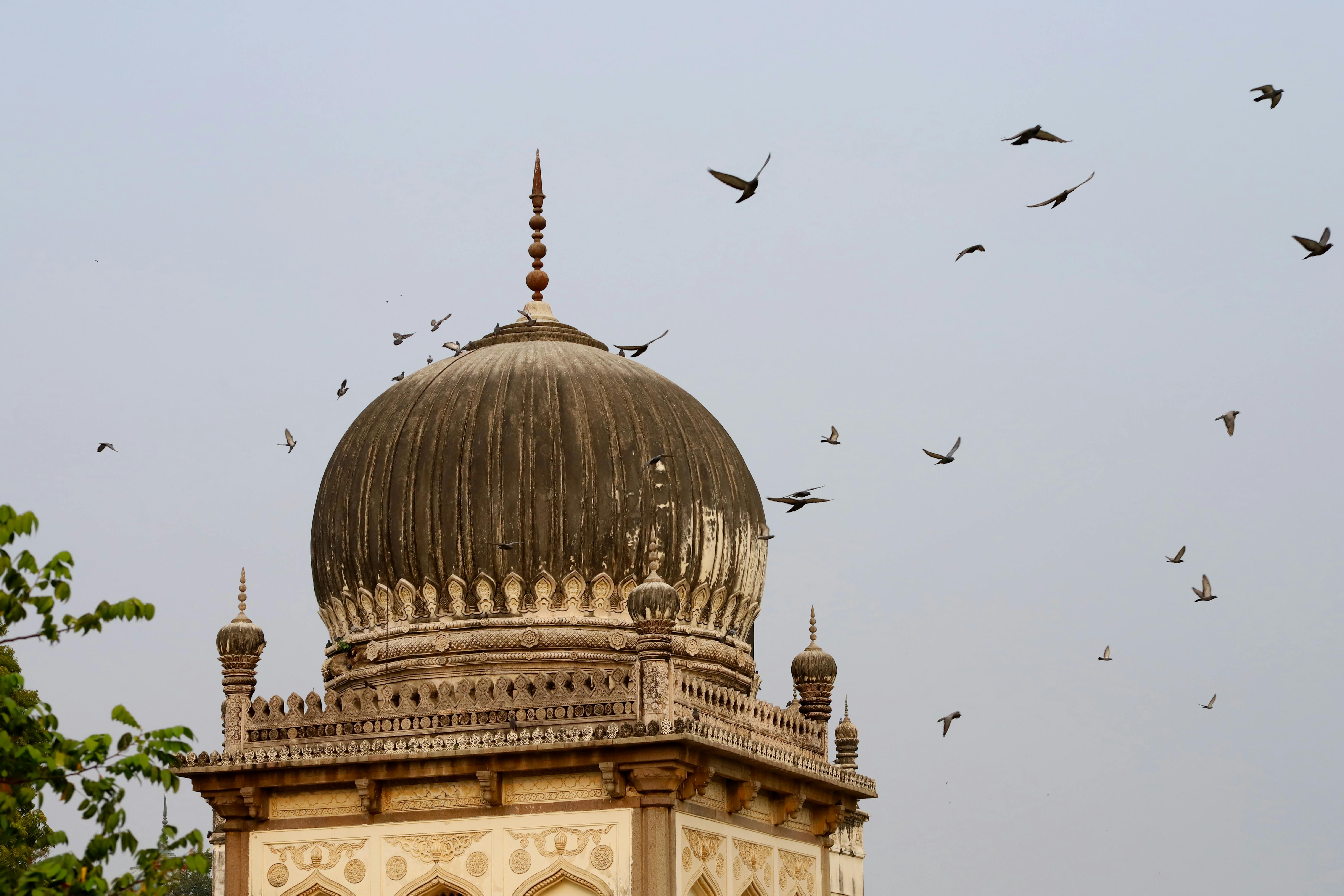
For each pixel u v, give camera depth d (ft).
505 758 88.84
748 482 103.14
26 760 69.15
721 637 99.66
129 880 71.00
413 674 95.81
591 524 95.81
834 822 102.73
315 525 101.35
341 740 91.25
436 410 99.19
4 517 69.97
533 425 97.19
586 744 87.30
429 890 90.33
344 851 91.56
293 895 91.76
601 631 95.45
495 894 88.94
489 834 89.61
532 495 95.81
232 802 92.48
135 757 70.23
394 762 89.92
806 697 103.45
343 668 99.14
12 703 69.62
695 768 88.17
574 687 89.25
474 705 90.48
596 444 97.19
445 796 90.79
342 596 99.04
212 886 95.14
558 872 88.22
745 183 70.13
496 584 95.66
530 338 105.40
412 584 96.53
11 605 69.97
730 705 93.56
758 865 96.12
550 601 95.61
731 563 99.96
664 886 86.33
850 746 108.06
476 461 96.53
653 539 94.68
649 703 87.45
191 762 92.38
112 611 71.41
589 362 101.76
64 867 67.05
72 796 70.95
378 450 99.14
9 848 129.08
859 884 110.01
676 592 91.30
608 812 88.07
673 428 100.07
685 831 88.94
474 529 95.76
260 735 92.99
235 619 94.79
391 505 97.19
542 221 109.70
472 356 103.14
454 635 95.45
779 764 94.99
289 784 91.61
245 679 93.86
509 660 94.84
